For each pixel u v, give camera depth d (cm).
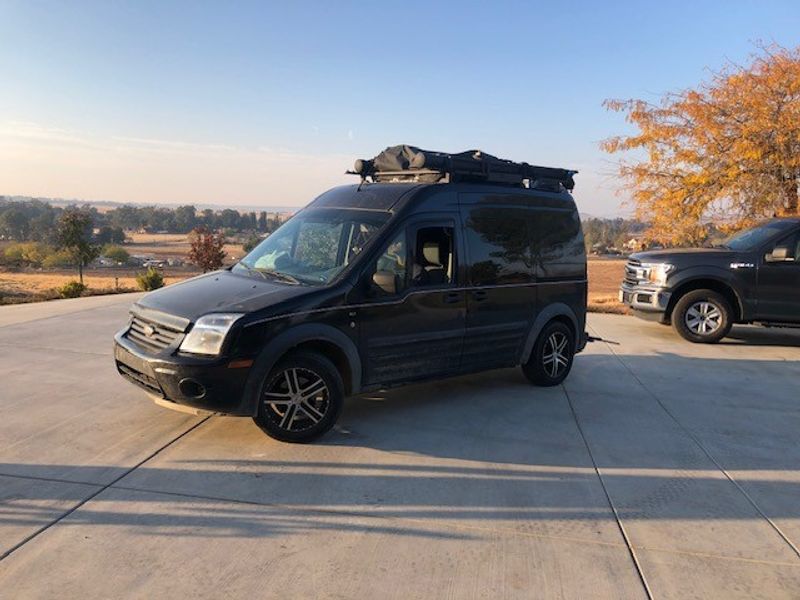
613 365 774
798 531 369
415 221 530
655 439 517
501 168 600
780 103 1374
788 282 891
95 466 418
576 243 677
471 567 318
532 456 470
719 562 332
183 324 443
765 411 602
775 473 455
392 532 349
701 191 1470
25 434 471
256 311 443
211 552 321
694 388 677
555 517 376
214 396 434
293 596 288
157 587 290
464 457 462
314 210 584
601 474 442
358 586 298
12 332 848
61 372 645
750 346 920
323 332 468
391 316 509
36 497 372
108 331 867
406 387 641
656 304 941
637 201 1565
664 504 399
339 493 394
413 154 568
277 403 458
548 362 655
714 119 1433
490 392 635
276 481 406
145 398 563
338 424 521
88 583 291
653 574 318
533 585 305
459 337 562
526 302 618
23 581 290
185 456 439
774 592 307
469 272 566
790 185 1399
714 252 923
